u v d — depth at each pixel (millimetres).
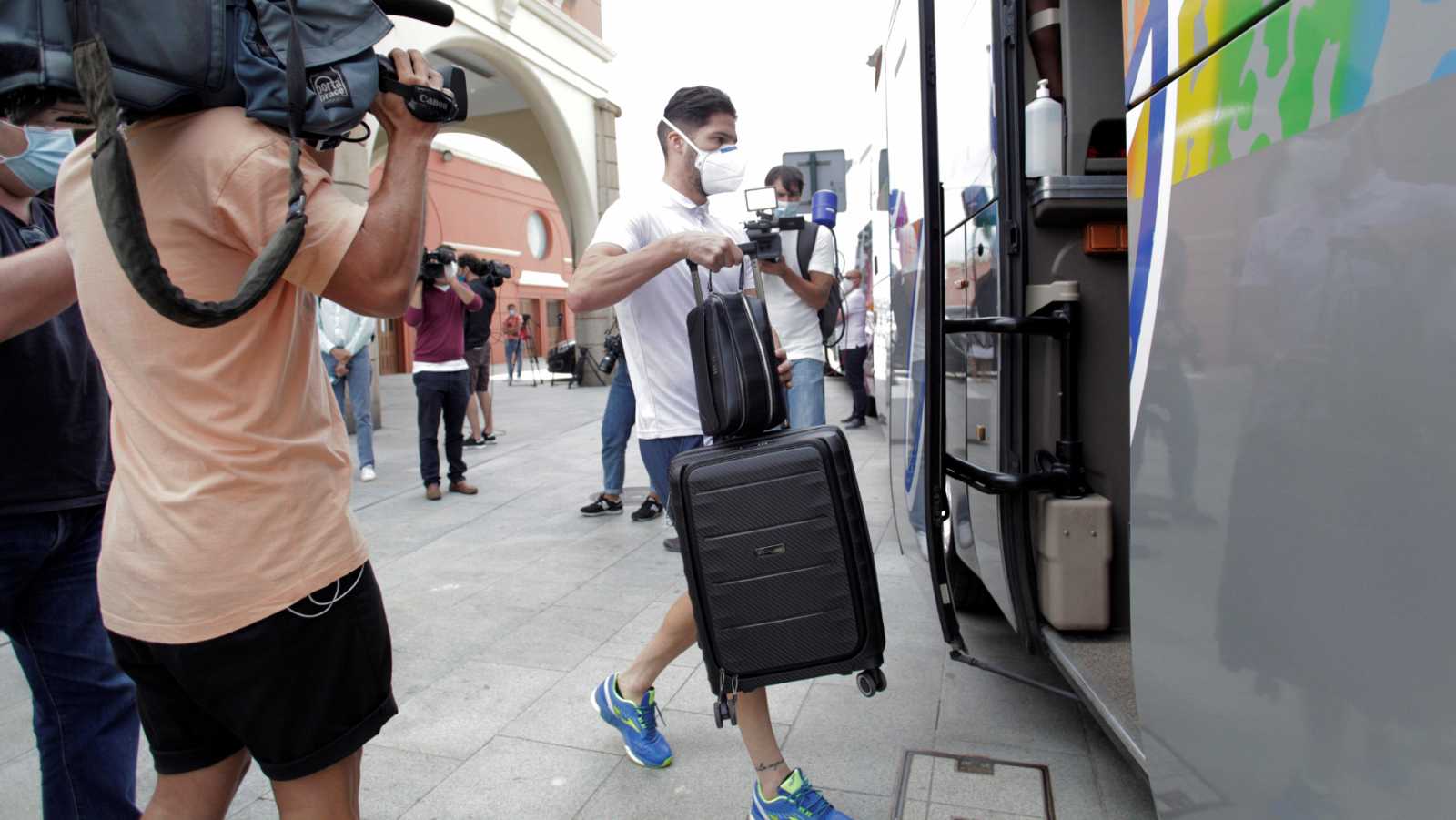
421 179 1504
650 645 2682
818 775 2654
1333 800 1227
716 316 2176
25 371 1847
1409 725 1091
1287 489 1307
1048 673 3316
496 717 3104
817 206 4586
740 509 2070
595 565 4914
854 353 9914
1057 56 2834
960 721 2959
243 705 1467
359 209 1448
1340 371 1191
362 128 1534
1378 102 1116
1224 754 1486
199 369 1389
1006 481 2725
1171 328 1627
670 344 2709
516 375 22453
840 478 2072
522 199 29109
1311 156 1239
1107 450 2779
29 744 3020
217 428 1391
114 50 1184
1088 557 2721
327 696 1511
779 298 4590
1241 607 1420
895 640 3693
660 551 5164
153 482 1417
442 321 6598
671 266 2412
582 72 15398
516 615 4137
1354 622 1177
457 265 9328
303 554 1454
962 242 3330
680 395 2725
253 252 1367
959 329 2732
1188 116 1570
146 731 1615
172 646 1430
